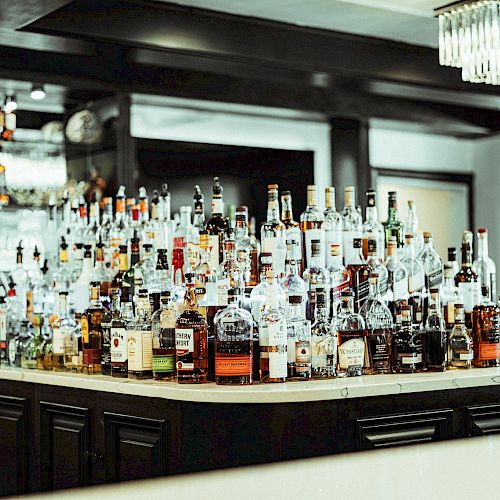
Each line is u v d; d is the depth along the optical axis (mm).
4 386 4121
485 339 3768
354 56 6031
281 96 6422
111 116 5855
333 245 3596
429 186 7797
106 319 3752
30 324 4352
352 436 3109
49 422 3791
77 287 4105
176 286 3629
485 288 3812
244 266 3506
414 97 6641
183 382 3242
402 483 1285
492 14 4723
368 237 3711
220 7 5414
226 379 3156
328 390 3029
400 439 3195
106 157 5910
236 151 6734
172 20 5285
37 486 3867
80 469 3584
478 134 7633
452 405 3355
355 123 6906
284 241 3547
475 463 1446
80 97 5898
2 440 4082
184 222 3707
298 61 5773
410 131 7473
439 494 1211
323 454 3051
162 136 6387
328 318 3559
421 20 5723
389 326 3551
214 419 3047
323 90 6629
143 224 4211
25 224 5859
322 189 7059
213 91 6109
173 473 3102
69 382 3629
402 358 3523
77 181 5984
